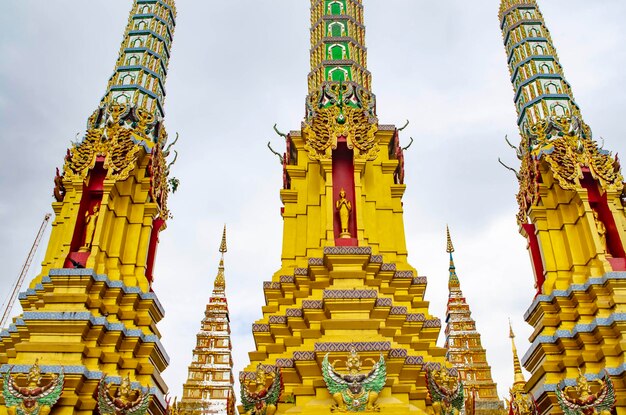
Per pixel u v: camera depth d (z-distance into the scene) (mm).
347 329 19203
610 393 19297
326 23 29703
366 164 23969
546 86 27953
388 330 19547
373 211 22984
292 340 19812
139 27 29719
